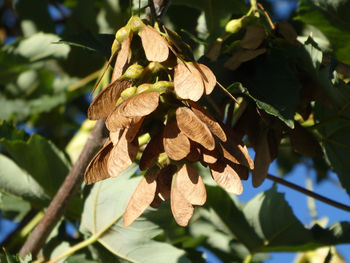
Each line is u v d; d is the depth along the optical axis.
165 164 0.71
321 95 0.89
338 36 1.00
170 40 0.73
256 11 0.91
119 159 0.69
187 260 0.94
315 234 1.01
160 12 0.82
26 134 1.03
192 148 0.70
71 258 0.97
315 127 0.94
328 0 0.99
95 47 0.85
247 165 0.71
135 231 0.95
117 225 0.96
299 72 0.89
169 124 0.70
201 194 0.69
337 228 1.00
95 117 0.71
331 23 1.00
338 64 0.93
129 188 0.95
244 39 0.87
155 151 0.71
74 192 0.91
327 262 1.00
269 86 0.85
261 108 0.82
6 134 1.02
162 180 0.72
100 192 0.96
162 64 0.71
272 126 0.84
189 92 0.69
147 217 0.94
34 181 0.99
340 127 0.96
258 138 0.84
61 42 0.84
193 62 0.71
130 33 0.73
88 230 0.97
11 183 0.99
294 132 0.87
